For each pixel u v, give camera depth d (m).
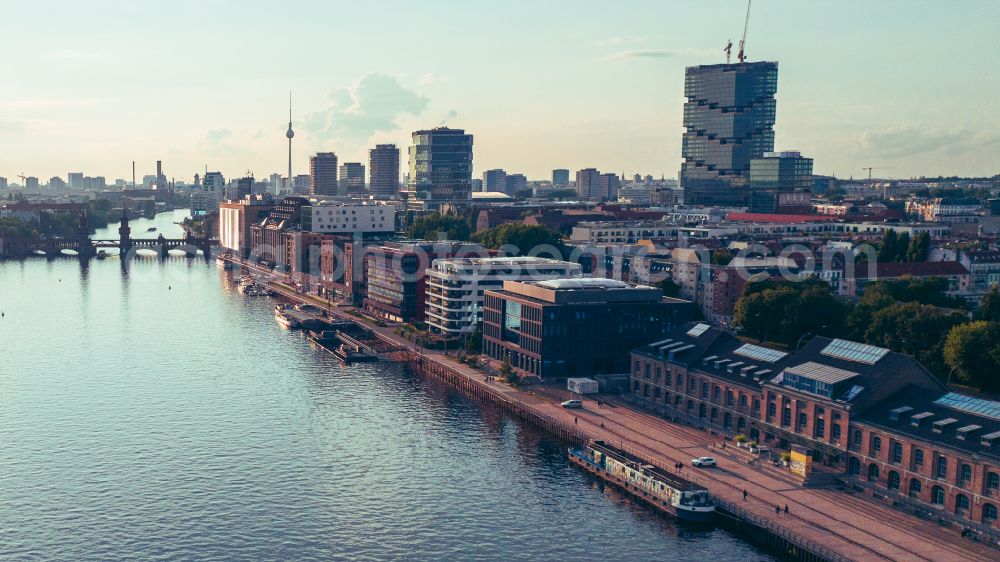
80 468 195.75
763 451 193.25
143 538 161.62
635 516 171.50
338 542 160.12
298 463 199.00
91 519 169.50
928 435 164.88
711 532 164.38
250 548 157.88
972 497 155.25
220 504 176.50
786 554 153.62
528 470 195.88
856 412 178.62
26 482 187.62
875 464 173.50
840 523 158.25
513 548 158.00
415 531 164.75
